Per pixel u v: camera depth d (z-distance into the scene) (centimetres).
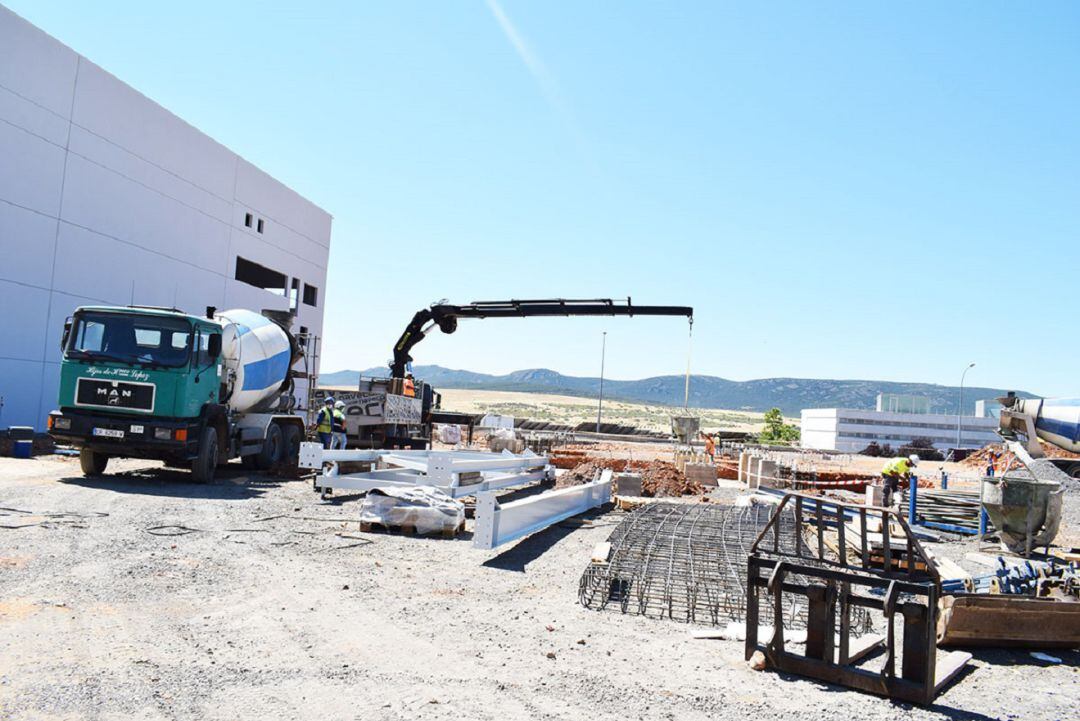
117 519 1043
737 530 1164
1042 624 680
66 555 807
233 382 1598
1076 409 2400
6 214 2202
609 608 758
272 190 3578
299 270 3853
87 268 2495
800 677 571
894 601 539
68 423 1399
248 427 1708
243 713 441
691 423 2311
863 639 668
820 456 5378
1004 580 796
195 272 3027
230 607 662
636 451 3859
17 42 2211
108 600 654
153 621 607
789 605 782
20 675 473
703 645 643
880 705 524
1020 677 619
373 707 462
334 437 1883
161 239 2828
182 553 860
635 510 1418
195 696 461
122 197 2633
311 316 3994
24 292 2272
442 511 1103
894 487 1555
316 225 4012
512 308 2503
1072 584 792
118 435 1388
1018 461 2281
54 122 2345
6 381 2220
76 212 2442
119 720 420
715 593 809
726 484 2428
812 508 1415
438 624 655
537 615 710
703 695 519
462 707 471
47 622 582
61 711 425
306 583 766
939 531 1500
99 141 2523
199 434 1463
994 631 675
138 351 1424
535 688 513
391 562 905
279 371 1819
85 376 1415
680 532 1142
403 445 2545
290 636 593
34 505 1116
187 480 1538
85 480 1450
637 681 540
